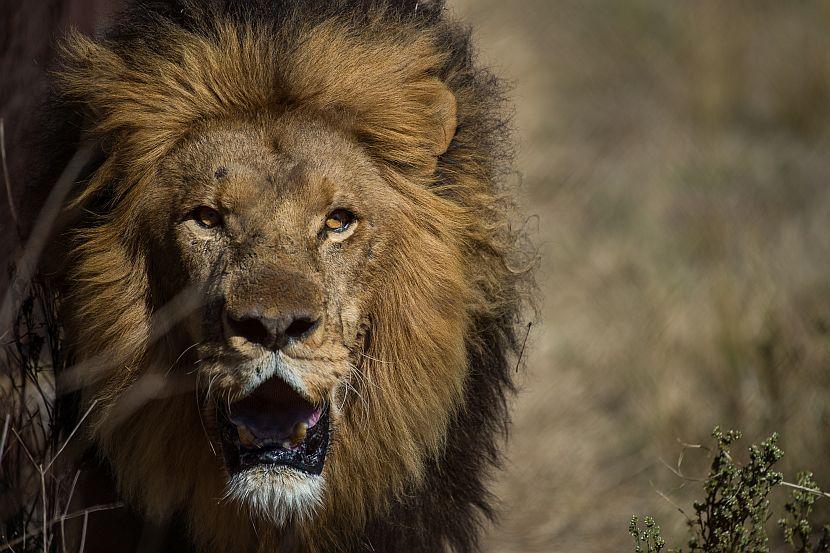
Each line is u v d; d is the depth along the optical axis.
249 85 6.89
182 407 6.98
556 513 10.69
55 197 6.94
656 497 10.50
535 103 20.98
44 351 8.59
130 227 6.87
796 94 21.17
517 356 8.24
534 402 12.48
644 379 12.24
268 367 6.20
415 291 7.11
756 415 10.69
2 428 7.73
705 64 22.06
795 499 7.63
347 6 7.39
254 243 6.45
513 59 21.78
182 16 7.21
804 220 15.90
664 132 20.11
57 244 7.18
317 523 7.18
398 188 7.14
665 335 12.91
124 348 6.86
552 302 14.46
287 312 6.14
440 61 7.53
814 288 12.98
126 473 7.04
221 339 6.35
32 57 8.76
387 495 7.32
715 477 7.24
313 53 6.95
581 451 11.60
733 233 15.53
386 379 7.10
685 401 11.59
